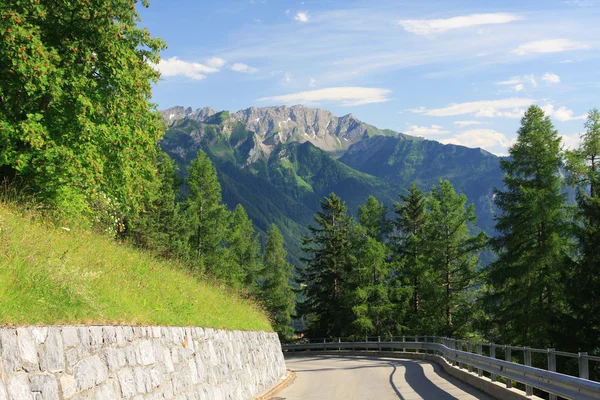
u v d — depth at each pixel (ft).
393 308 205.77
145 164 72.95
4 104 59.11
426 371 84.94
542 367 107.24
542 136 124.88
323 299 216.74
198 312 50.52
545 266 119.24
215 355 46.50
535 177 126.93
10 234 30.60
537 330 113.29
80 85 59.00
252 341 63.98
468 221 198.39
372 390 61.62
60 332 23.35
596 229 99.45
